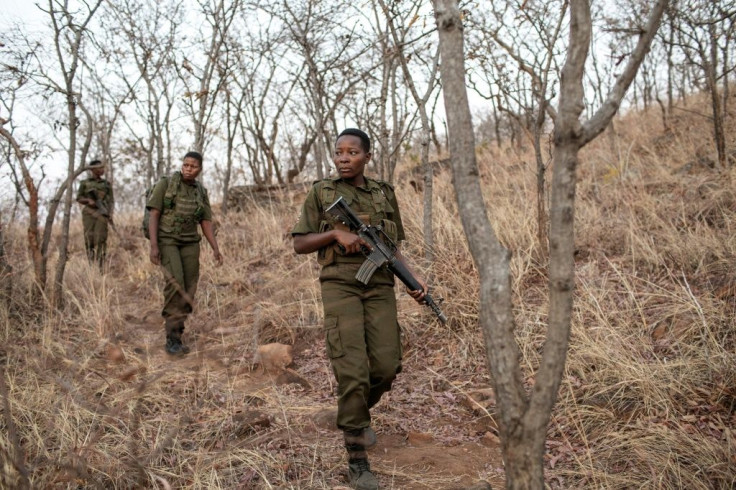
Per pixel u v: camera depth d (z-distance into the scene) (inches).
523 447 52.6
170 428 111.3
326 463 104.7
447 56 55.0
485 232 54.4
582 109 50.7
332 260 105.6
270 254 257.8
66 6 193.0
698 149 265.4
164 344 177.9
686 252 167.5
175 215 179.0
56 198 196.7
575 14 50.4
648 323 142.8
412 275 109.2
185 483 94.7
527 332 149.3
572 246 52.3
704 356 121.0
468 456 110.6
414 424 125.7
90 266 258.1
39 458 90.9
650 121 365.4
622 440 105.3
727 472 89.6
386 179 264.4
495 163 331.6
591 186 256.2
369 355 106.7
